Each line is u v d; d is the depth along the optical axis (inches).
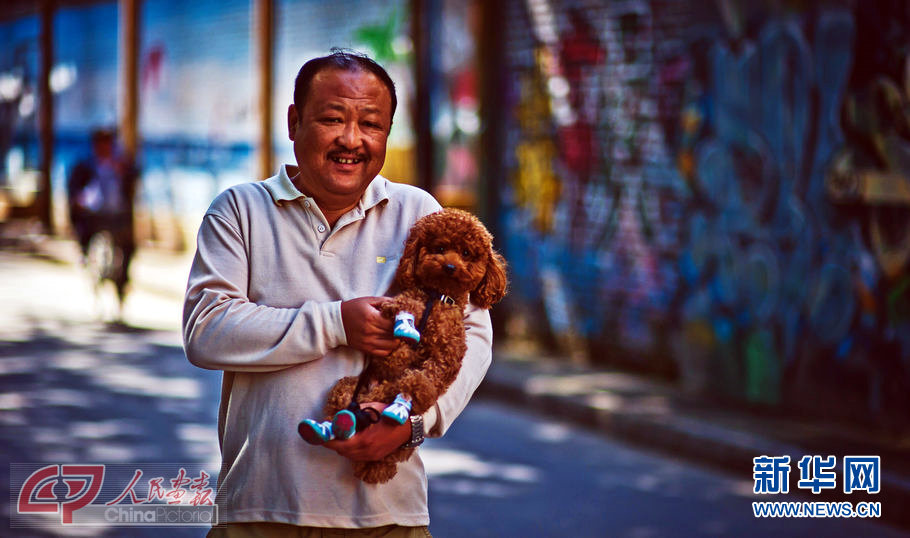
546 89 406.0
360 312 97.0
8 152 928.3
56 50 837.2
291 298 100.7
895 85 273.1
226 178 627.8
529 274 418.3
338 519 97.7
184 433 271.9
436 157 465.7
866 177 281.6
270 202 102.5
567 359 396.2
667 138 352.2
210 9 635.5
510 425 314.7
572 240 395.9
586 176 388.2
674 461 279.9
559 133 400.2
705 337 338.0
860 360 286.4
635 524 223.5
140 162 719.1
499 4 427.8
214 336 97.3
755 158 318.3
